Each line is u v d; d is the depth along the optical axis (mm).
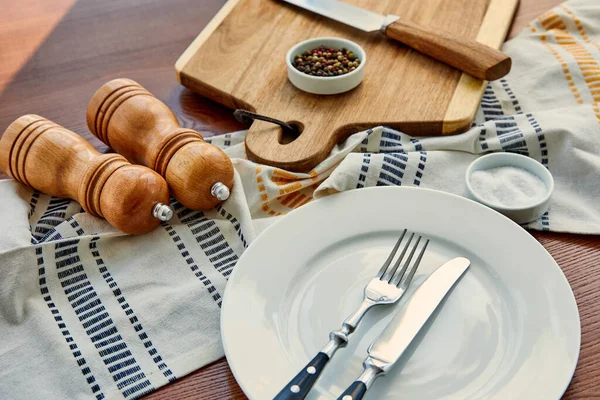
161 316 733
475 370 648
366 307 694
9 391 671
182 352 699
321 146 925
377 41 1085
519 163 874
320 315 713
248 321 691
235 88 1023
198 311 739
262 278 738
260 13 1155
